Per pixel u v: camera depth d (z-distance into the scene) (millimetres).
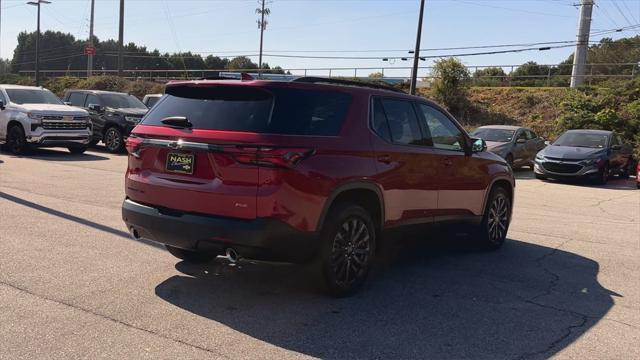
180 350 3945
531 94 35562
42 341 4000
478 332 4512
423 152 5988
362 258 5332
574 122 27078
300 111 4777
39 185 10844
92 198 9641
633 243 8320
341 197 5117
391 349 4117
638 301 5492
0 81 65312
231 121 4730
